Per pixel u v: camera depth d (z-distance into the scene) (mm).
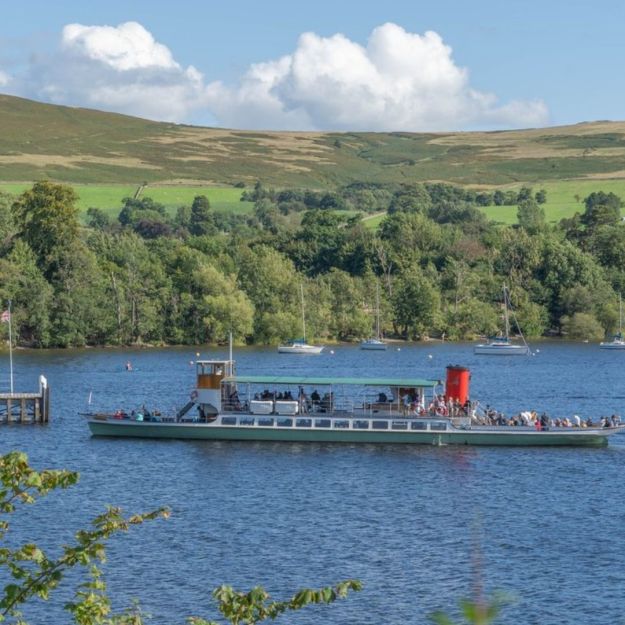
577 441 191000
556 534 129875
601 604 103562
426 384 193625
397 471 167750
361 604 103375
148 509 141875
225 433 193875
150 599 104562
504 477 163875
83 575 111750
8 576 111062
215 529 131250
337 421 191000
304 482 159500
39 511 140125
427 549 122875
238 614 46969
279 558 118625
